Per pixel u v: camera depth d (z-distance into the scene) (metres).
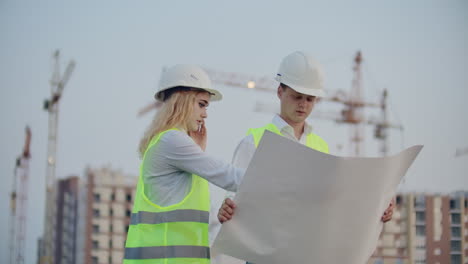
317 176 2.77
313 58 3.45
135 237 2.97
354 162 2.74
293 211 2.87
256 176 2.82
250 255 3.00
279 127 3.53
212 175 2.92
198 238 2.95
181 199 2.96
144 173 3.02
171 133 2.97
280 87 3.55
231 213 2.91
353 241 2.95
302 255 2.95
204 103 3.13
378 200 2.92
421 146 2.96
